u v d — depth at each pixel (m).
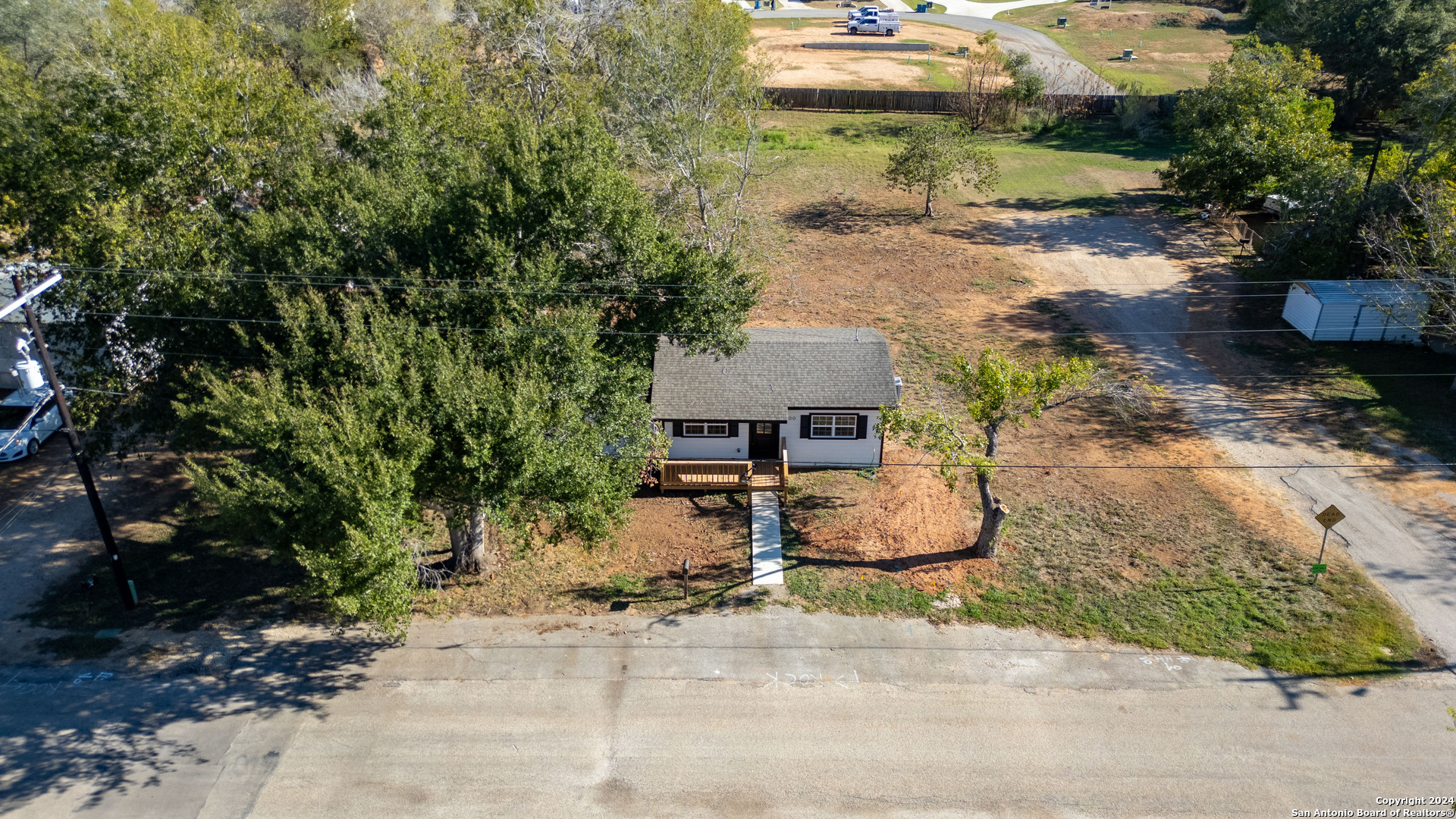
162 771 17.88
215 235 24.62
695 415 27.78
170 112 26.73
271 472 17.38
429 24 59.47
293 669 20.64
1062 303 41.06
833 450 29.00
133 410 22.88
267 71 33.53
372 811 17.09
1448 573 23.30
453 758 18.27
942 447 22.70
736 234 39.94
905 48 88.69
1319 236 38.28
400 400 17.61
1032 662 20.78
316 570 16.64
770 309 40.69
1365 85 63.50
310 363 18.61
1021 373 22.66
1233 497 26.83
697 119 41.03
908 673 20.50
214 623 22.16
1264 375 33.94
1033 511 26.42
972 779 17.70
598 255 22.27
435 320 19.88
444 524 25.83
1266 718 19.08
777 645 21.38
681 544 25.30
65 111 29.72
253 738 18.72
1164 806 17.05
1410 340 35.97
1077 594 22.98
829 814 17.00
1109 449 29.61
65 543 25.11
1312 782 17.48
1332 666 20.42
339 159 28.98
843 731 18.91
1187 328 38.25
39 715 19.20
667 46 42.38
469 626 22.05
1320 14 63.84
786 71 80.50
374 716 19.33
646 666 20.75
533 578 23.81
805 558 24.66
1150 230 49.94
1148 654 20.97
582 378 19.69
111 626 22.00
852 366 29.16
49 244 26.25
